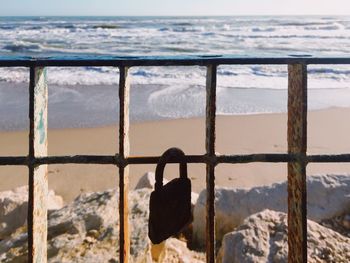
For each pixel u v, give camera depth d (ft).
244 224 10.80
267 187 15.92
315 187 14.99
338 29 178.50
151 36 133.08
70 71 64.59
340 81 59.16
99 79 57.72
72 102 44.80
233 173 24.43
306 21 258.37
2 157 5.04
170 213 5.12
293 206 5.52
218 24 204.95
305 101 5.09
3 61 4.96
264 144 31.89
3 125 36.14
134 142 32.14
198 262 12.05
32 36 136.98
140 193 13.52
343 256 9.27
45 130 5.53
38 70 5.15
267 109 43.09
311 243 9.68
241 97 48.70
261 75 63.67
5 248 10.62
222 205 15.38
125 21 251.39
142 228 11.16
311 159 5.16
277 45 108.06
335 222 14.05
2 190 22.03
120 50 93.20
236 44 109.19
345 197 14.62
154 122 37.76
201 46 103.40
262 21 256.11
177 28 168.55
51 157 5.11
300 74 5.12
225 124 37.27
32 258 5.11
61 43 111.75
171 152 5.06
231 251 10.10
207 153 5.22
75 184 22.72
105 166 25.05
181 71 65.57
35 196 5.16
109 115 39.93
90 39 123.85
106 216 11.71
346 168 25.75
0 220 15.97
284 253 9.53
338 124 37.60
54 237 10.82
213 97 5.13
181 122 37.91
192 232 15.24
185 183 5.17
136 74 62.18
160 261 11.43
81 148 31.01
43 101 5.41
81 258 9.73
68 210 12.31
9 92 49.32
